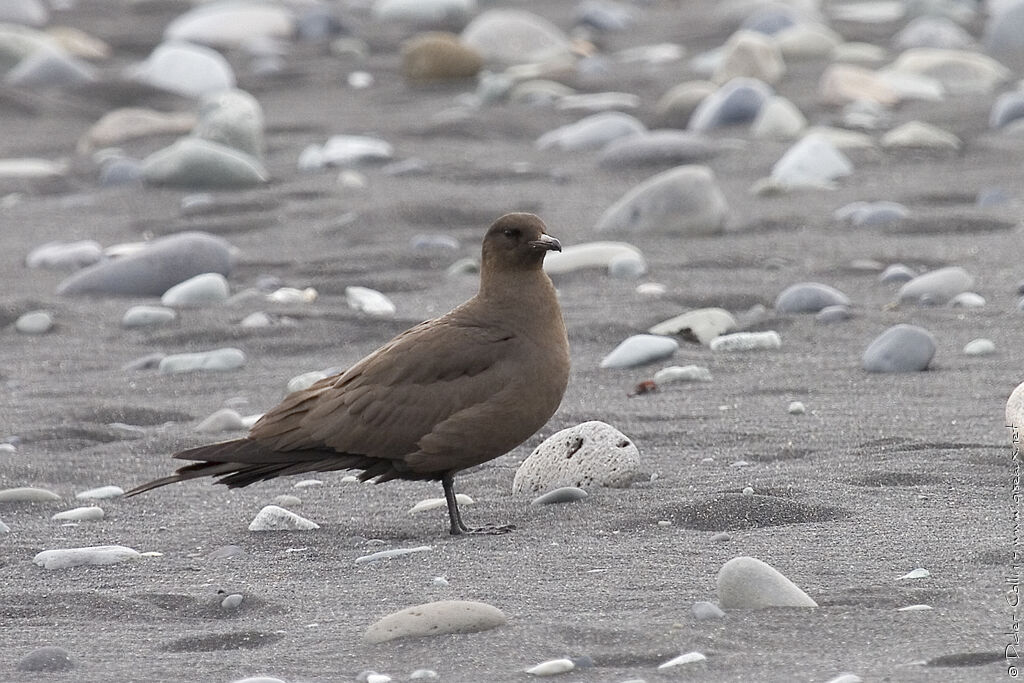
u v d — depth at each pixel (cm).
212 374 1266
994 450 942
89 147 2391
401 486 954
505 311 851
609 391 1160
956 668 594
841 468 923
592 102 2561
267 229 1833
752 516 832
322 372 1239
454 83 2902
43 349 1365
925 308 1375
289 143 2364
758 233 1736
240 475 842
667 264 1595
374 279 1569
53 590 763
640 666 618
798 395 1124
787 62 2944
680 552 776
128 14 4019
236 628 697
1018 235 1653
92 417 1148
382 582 757
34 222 1917
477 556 790
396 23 3788
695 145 2147
